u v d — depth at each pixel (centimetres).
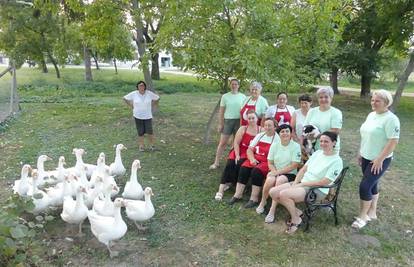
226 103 710
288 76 727
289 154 531
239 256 443
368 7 1653
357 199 602
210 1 659
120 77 2856
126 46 1825
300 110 585
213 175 700
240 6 676
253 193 562
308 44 760
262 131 592
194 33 687
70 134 977
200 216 536
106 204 482
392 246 471
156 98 834
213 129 1077
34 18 2083
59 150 832
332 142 481
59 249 448
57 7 1332
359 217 516
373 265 430
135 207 476
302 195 486
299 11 733
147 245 463
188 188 634
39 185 550
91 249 452
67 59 2853
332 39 770
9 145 863
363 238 485
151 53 816
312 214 534
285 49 740
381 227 517
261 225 513
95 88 1991
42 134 971
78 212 462
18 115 1190
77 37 2202
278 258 440
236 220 526
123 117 1202
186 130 1058
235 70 743
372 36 1736
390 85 3244
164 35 725
